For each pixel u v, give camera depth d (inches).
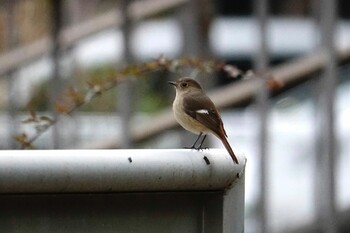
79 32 580.4
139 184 181.2
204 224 188.2
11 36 655.8
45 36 679.7
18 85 658.8
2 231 175.0
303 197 655.8
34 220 176.9
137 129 480.1
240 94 442.3
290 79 423.5
